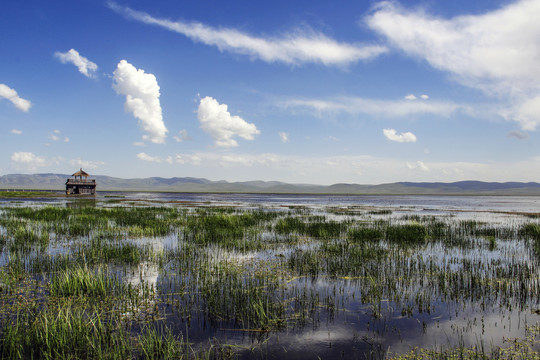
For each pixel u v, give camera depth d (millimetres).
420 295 9125
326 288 9742
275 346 6340
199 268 11727
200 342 6492
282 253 14469
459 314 7875
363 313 7910
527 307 8320
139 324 7289
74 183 88750
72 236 18109
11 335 6359
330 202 75500
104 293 8922
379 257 13555
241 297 8719
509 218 33188
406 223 26000
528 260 13523
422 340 6598
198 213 34125
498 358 5898
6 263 12219
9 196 80500
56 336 6324
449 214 38500
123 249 13992
